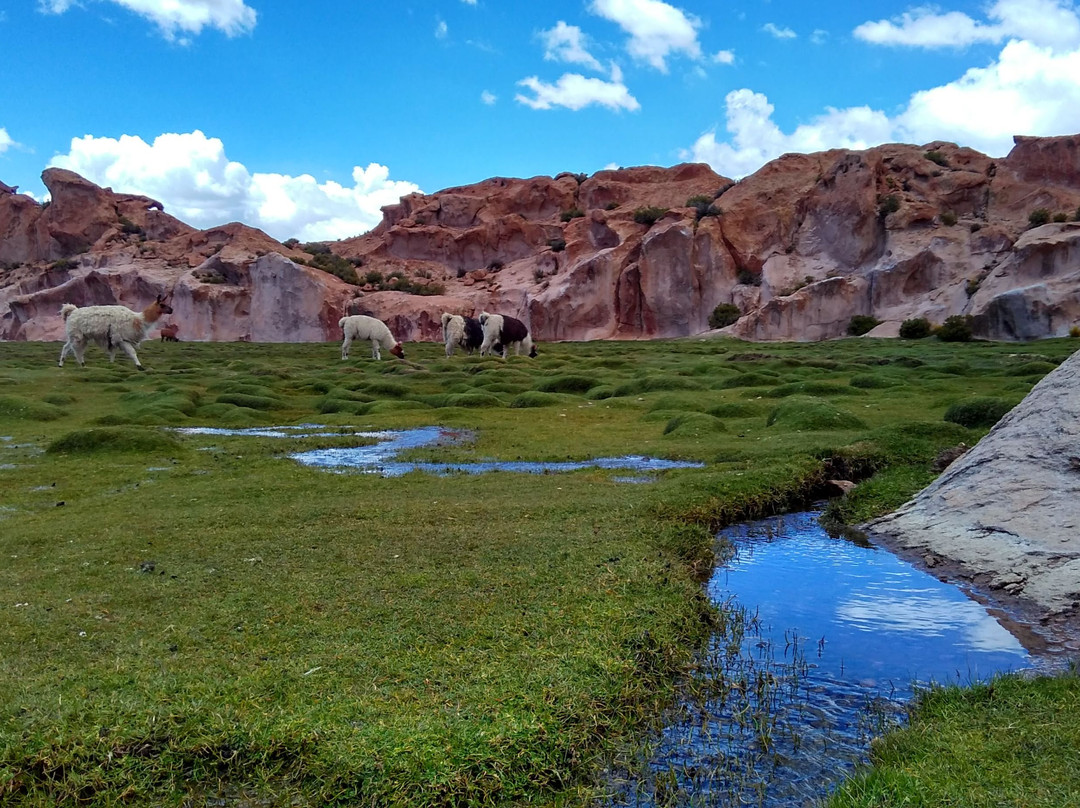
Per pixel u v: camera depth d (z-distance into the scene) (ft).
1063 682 18.37
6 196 399.44
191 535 30.73
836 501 39.50
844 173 260.21
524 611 22.20
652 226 288.51
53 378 96.73
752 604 26.03
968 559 28.50
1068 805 13.42
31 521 34.35
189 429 66.28
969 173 261.65
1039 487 29.66
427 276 347.97
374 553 27.91
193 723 16.21
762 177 304.91
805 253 265.95
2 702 16.87
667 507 35.45
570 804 15.07
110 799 14.73
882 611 25.18
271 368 117.29
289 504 36.76
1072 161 260.01
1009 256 212.23
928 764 15.14
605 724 17.17
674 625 22.08
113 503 37.70
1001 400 52.95
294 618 21.72
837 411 57.77
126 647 19.84
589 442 56.59
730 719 18.31
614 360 126.21
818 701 19.16
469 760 15.33
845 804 14.23
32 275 362.74
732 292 268.41
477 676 18.19
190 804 14.73
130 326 109.40
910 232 243.40
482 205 376.89
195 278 311.06
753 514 37.91
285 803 14.69
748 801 15.26
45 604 22.99
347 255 382.01
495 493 38.99
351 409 79.00
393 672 18.37
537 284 300.61
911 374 93.61
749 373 88.58
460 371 113.29
